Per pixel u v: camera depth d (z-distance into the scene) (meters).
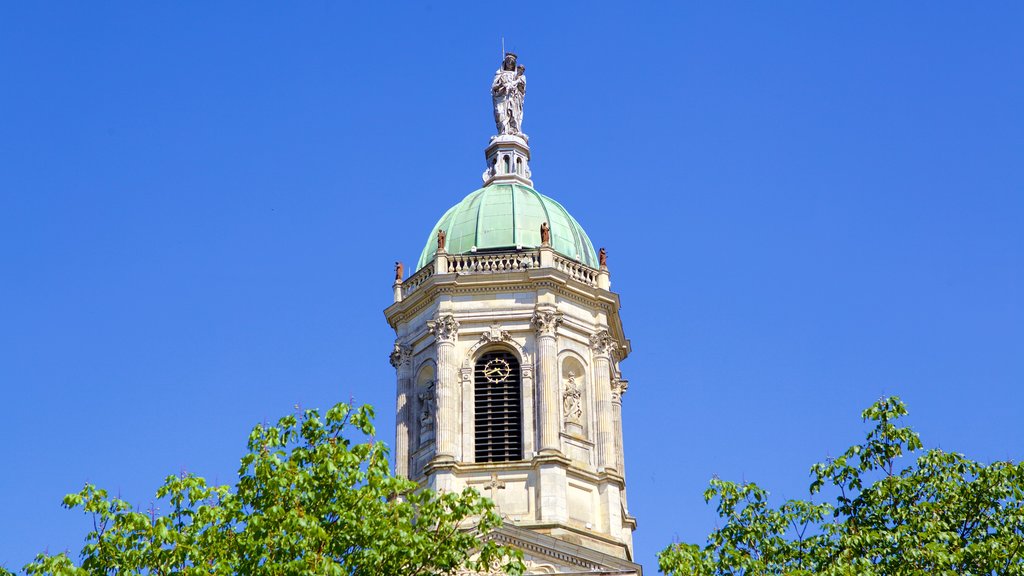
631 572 83.56
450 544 59.28
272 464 59.66
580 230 99.81
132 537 57.53
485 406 90.94
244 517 59.31
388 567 57.66
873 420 65.38
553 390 90.38
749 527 63.66
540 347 91.31
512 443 89.88
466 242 96.06
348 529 58.44
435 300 93.38
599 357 93.50
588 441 91.31
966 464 63.97
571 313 93.81
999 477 62.69
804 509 63.66
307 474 59.19
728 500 64.31
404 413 92.25
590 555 84.56
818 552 62.66
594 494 89.88
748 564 61.28
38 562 56.00
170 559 57.31
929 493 63.75
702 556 61.69
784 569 62.25
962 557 59.66
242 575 56.97
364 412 61.94
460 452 89.25
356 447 61.09
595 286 95.06
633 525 93.06
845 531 62.75
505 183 101.00
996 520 62.50
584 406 92.31
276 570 55.72
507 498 87.75
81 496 57.53
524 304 92.75
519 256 94.31
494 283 93.06
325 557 56.06
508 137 103.50
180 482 59.34
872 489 64.06
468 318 92.50
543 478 87.81
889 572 60.38
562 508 87.38
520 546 84.25
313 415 61.94
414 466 90.75
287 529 56.88
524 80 106.50
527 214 97.44
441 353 91.44
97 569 57.16
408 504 59.31
